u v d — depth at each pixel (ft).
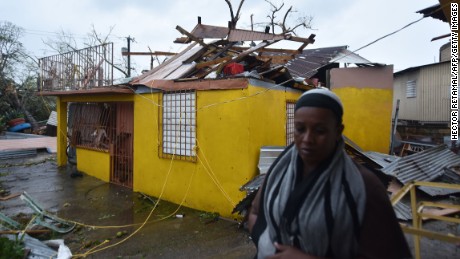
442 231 14.32
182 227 17.70
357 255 3.76
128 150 27.12
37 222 16.81
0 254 12.00
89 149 31.58
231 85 18.42
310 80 28.76
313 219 3.82
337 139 4.13
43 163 38.22
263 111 19.43
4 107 76.38
